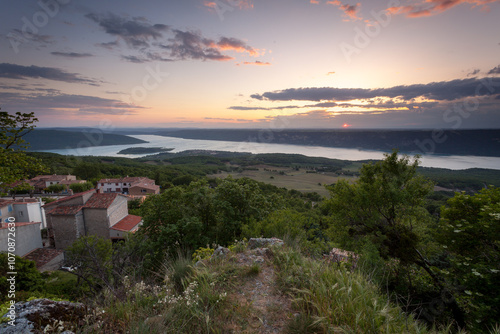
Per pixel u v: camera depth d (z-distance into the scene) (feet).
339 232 39.78
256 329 9.27
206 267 14.38
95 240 51.29
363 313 9.25
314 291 11.05
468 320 21.88
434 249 33.96
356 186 39.27
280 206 64.39
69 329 8.21
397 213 35.63
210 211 46.06
